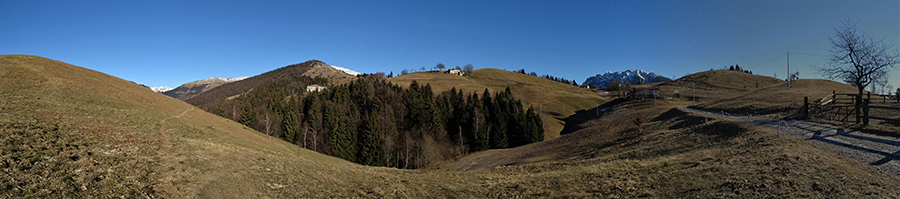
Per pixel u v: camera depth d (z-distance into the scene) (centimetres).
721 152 1723
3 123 1794
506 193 1551
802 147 1542
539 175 1911
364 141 6344
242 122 7800
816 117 2717
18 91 2919
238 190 1454
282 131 7869
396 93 10731
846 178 1016
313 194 1554
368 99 9769
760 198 940
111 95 3997
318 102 9462
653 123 4294
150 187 1292
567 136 5228
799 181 1020
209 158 1914
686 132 2891
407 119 8562
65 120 2269
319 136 7362
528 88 16562
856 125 2144
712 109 5228
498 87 17038
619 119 6575
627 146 2892
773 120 2867
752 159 1397
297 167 2116
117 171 1388
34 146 1501
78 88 3738
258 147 3491
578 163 2328
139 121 2973
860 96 2230
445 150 7369
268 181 1662
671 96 11625
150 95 5094
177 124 3447
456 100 10106
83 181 1209
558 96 14138
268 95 12675
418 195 1625
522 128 7519
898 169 1123
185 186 1376
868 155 1355
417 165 6331
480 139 7169
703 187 1133
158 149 1917
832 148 1544
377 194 1636
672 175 1387
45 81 3569
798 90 6450
